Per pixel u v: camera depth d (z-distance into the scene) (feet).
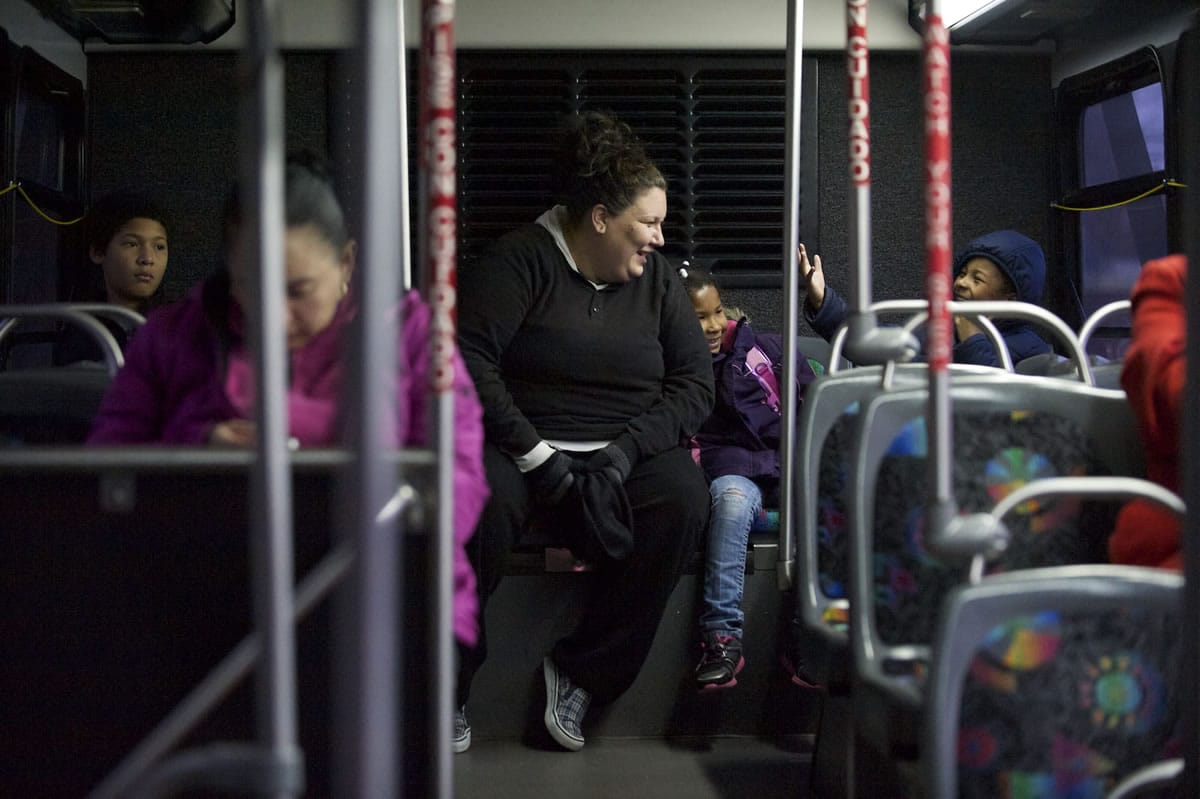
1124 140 17.85
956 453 7.57
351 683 3.64
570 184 12.26
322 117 18.38
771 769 11.54
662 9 18.47
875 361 7.51
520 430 11.79
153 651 5.44
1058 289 19.19
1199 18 4.80
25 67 16.55
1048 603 5.47
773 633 12.96
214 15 17.75
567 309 12.34
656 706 12.75
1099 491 5.68
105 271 13.94
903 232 19.19
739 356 14.23
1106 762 5.86
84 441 8.70
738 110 18.79
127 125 18.49
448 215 5.29
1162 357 6.75
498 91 18.47
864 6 7.57
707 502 12.38
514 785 10.92
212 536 5.41
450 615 5.35
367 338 3.65
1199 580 4.87
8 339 16.48
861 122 7.54
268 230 3.56
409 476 5.30
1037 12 17.78
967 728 5.79
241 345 6.91
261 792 3.49
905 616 7.66
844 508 9.00
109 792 3.40
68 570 5.40
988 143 19.31
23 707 5.43
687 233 18.74
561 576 12.55
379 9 3.66
